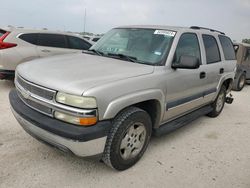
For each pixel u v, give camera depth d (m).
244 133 5.03
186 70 3.95
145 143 3.45
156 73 3.39
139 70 3.27
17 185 2.80
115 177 3.10
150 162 3.52
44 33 7.20
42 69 3.13
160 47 3.75
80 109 2.57
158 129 3.75
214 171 3.45
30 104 2.98
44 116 2.81
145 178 3.14
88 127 2.62
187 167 3.49
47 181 2.92
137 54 3.78
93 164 3.33
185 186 3.05
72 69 3.10
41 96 2.82
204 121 5.60
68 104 2.61
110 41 4.30
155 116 3.58
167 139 4.38
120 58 3.77
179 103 3.97
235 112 6.62
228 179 3.28
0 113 4.90
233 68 6.02
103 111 2.69
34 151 3.53
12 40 6.62
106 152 2.94
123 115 3.00
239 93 9.76
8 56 6.52
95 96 2.60
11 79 6.99
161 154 3.79
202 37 4.65
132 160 3.30
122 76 3.01
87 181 2.98
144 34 4.04
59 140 2.68
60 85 2.68
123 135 3.03
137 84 3.04
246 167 3.63
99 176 3.09
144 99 3.13
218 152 4.05
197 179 3.22
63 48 7.50
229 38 6.06
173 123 4.09
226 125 5.44
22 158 3.33
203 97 4.80
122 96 2.85
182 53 3.95
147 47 3.82
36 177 2.97
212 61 4.97
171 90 3.65
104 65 3.35
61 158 3.41
